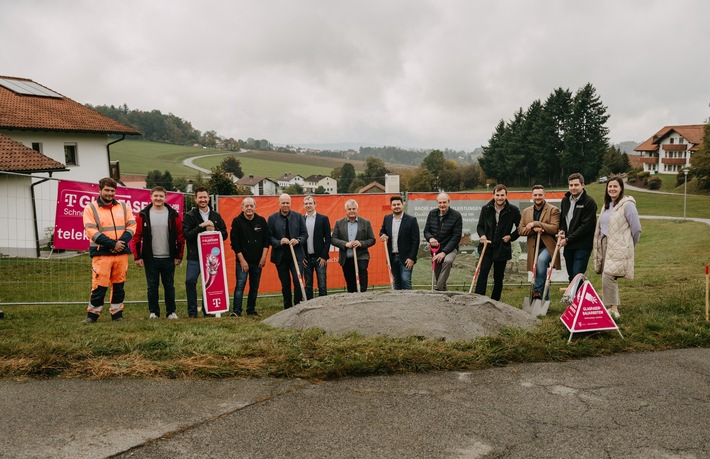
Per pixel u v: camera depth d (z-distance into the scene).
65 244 9.24
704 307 7.52
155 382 4.82
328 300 7.13
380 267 10.88
